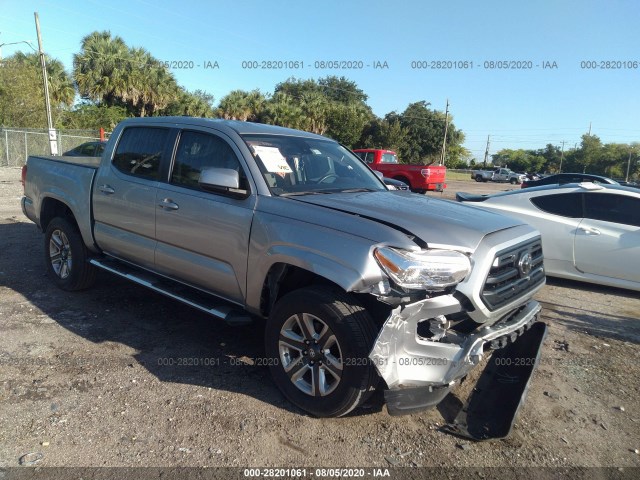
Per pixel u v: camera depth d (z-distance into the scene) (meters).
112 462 2.74
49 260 5.58
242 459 2.81
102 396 3.39
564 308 5.76
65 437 2.94
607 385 3.91
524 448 3.04
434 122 59.66
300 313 3.21
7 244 7.54
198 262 3.89
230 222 3.61
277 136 4.20
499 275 3.20
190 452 2.85
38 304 5.04
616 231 6.23
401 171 20.16
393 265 2.83
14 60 31.11
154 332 4.49
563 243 6.50
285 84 71.50
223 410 3.28
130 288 5.68
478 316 3.07
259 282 3.45
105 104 41.19
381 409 3.38
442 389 3.03
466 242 3.09
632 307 5.87
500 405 3.39
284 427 3.12
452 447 3.02
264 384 3.64
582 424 3.34
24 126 30.20
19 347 4.06
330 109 50.88
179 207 3.98
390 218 3.18
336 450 2.93
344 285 2.89
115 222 4.63
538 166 92.94
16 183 16.58
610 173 84.56
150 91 41.00
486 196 7.49
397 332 2.86
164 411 3.24
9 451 2.80
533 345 3.82
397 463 2.84
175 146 4.25
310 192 3.78
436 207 3.67
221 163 3.88
